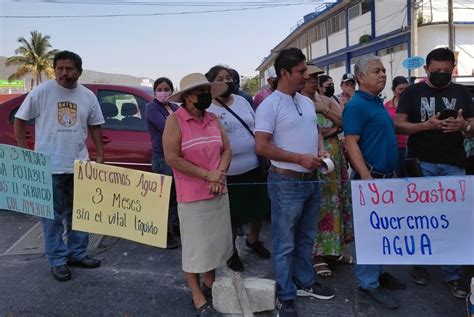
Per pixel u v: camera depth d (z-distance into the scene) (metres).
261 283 3.07
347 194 3.72
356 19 26.47
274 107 2.89
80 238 3.81
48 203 3.20
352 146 3.03
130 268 3.84
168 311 3.13
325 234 3.59
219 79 3.53
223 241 3.01
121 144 4.93
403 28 21.06
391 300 3.12
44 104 3.51
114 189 2.96
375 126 3.04
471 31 19.62
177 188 2.96
